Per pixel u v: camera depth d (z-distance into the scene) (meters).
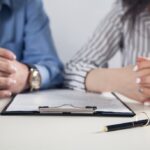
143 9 1.17
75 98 0.69
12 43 1.16
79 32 1.48
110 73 0.85
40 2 1.26
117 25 1.21
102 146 0.34
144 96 0.69
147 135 0.39
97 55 1.14
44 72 0.90
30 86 0.83
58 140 0.37
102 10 1.47
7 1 1.15
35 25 1.19
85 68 0.93
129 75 0.80
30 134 0.39
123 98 0.74
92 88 0.87
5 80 0.74
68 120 0.47
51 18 1.47
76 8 1.47
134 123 0.44
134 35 1.19
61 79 0.98
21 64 0.84
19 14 1.18
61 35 1.48
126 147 0.34
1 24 1.16
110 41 1.20
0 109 0.56
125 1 1.19
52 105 0.57
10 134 0.39
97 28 1.25
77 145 0.35
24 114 0.51
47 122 0.46
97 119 0.48
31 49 1.15
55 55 1.14
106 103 0.63
